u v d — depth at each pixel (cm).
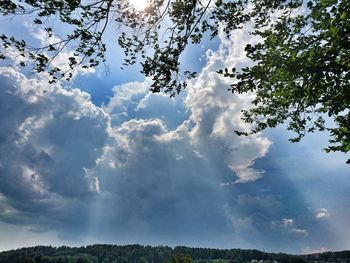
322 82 648
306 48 682
